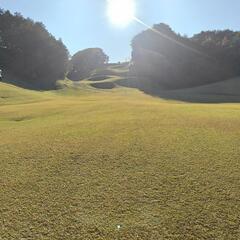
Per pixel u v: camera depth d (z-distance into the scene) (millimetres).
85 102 37844
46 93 74562
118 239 8188
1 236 8320
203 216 8969
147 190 10414
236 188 10375
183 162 12492
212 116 21375
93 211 9359
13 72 105312
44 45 110812
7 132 19203
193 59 103000
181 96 72125
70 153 13898
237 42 105250
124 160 12867
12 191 10625
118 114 23719
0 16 112938
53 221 8930
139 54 108000
